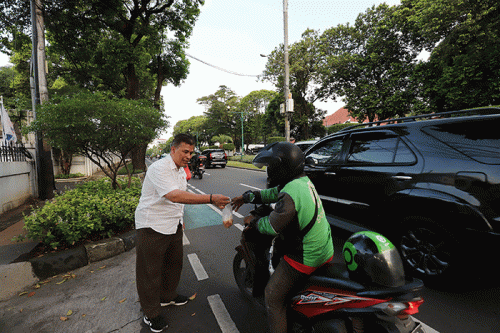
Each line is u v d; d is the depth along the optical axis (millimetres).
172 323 2430
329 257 1703
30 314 2654
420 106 18656
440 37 15023
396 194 2982
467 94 14258
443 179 2580
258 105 61062
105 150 5863
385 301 1375
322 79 27062
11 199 7047
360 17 23672
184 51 19969
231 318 2475
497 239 2238
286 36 15148
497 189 2236
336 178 3883
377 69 22766
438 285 2764
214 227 5457
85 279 3344
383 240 1490
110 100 5316
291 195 1522
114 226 4453
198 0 16594
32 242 4090
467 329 2188
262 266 2238
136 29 15359
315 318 1653
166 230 2283
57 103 5242
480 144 2430
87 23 13938
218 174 16812
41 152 8125
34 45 8266
